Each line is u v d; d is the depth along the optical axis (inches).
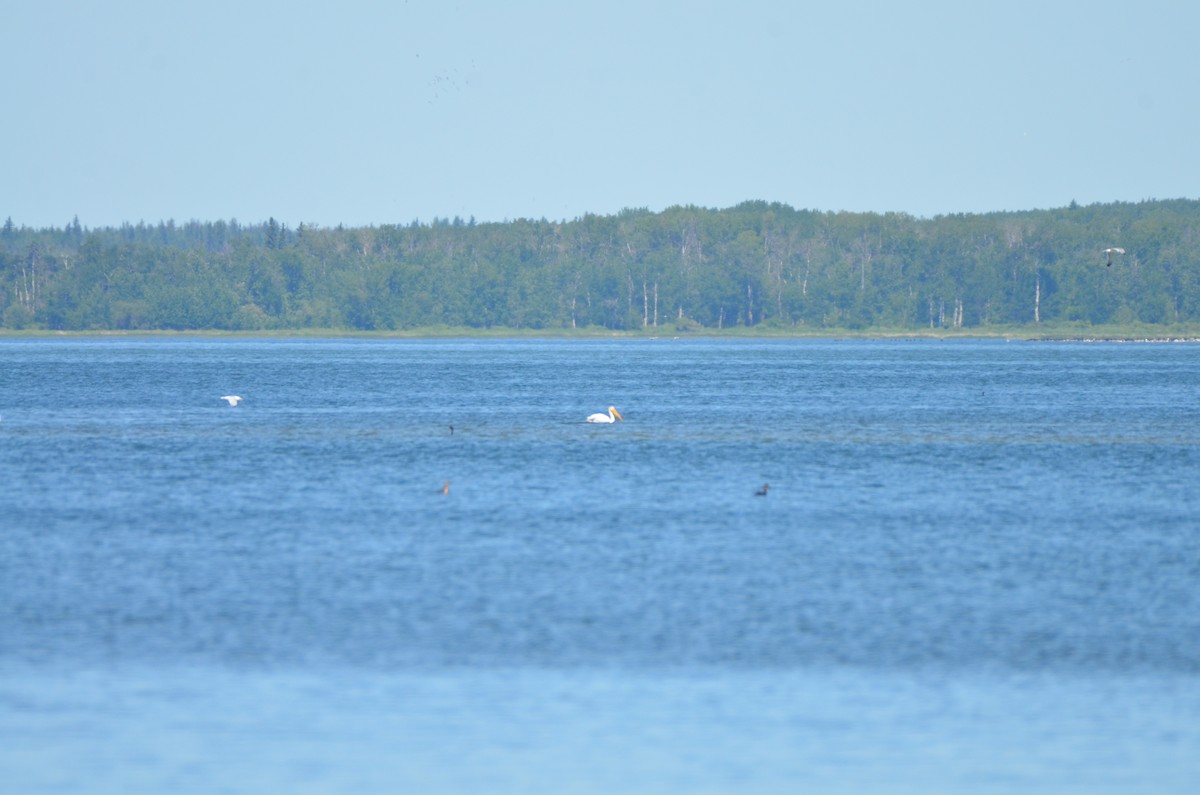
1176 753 3297.2
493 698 3617.1
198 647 4013.3
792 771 3203.7
